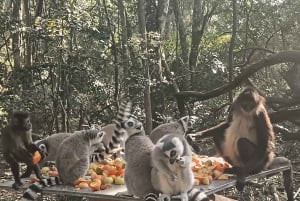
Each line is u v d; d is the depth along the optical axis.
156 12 14.98
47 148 7.74
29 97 11.52
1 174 10.85
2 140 7.48
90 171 7.29
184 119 8.09
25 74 12.05
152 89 13.61
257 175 7.32
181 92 13.31
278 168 7.85
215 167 7.30
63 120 12.09
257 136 7.34
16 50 13.34
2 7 15.79
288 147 13.25
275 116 11.44
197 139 8.05
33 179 7.20
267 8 17.94
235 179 7.00
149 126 11.82
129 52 13.31
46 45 11.88
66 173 6.71
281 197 9.69
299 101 12.02
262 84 17.62
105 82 13.35
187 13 26.34
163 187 5.71
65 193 6.37
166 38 19.25
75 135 6.95
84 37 13.65
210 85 15.66
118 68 14.20
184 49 17.38
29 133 7.69
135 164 5.88
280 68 18.27
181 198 5.67
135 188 5.89
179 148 5.57
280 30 18.80
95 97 12.73
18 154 7.28
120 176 6.90
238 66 15.27
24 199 6.50
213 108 14.45
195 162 7.60
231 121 7.80
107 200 6.55
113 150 7.99
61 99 12.58
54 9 12.43
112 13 18.14
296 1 17.78
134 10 17.62
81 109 12.70
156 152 5.62
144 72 12.41
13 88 11.77
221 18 21.55
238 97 7.57
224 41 19.91
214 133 7.98
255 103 7.35
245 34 18.73
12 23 11.85
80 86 12.32
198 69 16.09
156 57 13.30
